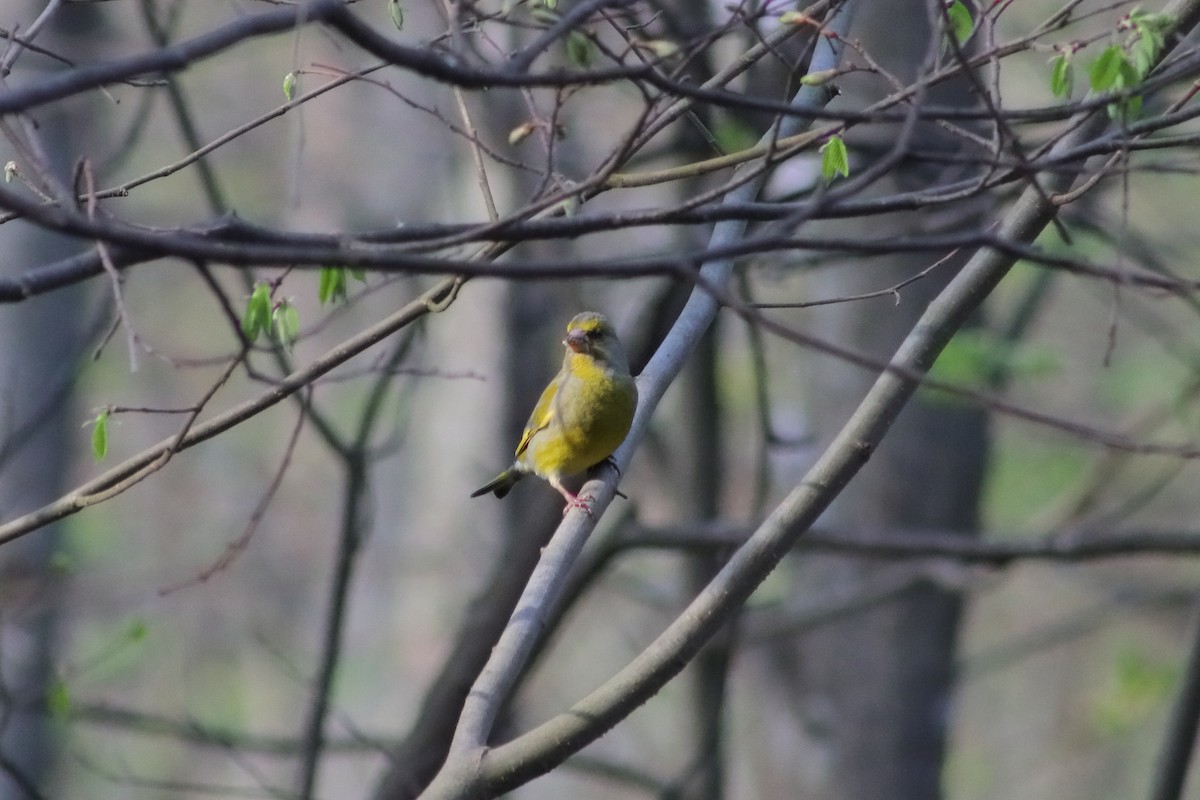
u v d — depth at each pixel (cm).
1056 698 3122
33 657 1625
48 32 1426
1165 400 2042
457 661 1146
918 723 1527
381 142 2619
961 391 454
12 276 508
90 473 2877
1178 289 504
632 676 671
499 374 1855
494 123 1424
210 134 2653
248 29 436
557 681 2875
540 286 1708
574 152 1552
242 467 3228
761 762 1605
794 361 2041
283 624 3109
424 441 2122
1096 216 1172
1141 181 1681
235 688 3003
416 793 1106
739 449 2412
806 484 701
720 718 1300
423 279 1477
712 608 680
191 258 436
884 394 703
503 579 1157
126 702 2736
